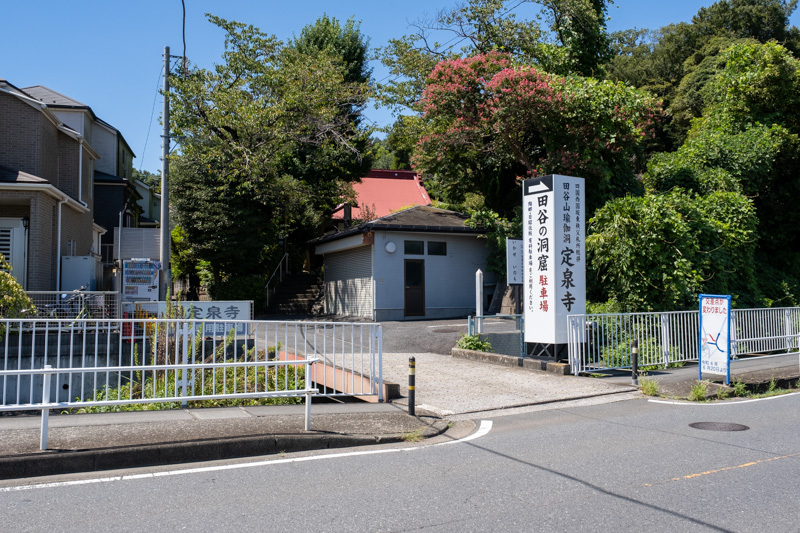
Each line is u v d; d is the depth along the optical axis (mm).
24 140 16906
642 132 20953
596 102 20000
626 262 15852
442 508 4625
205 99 22750
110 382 12219
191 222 25141
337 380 10531
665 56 49594
